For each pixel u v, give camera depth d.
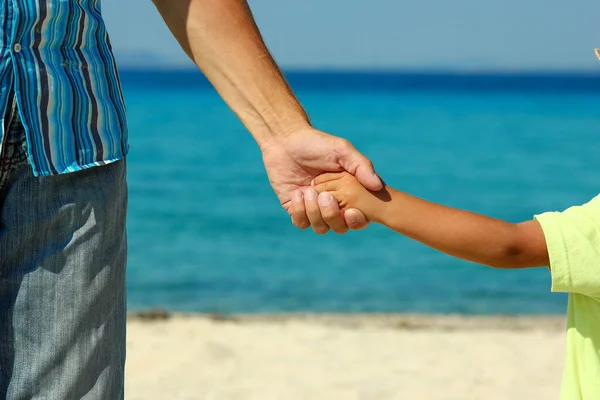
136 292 9.95
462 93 76.12
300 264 11.52
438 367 5.63
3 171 1.81
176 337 6.41
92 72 1.93
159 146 27.02
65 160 1.85
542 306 9.18
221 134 30.75
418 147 27.77
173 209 15.99
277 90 2.37
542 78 155.38
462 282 10.40
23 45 1.80
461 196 18.44
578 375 2.20
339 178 2.32
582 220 2.16
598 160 24.02
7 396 1.84
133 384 5.15
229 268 11.27
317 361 5.76
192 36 2.33
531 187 19.48
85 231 1.88
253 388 5.11
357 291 10.01
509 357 5.94
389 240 12.92
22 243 1.83
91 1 1.94
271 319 7.80
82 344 1.88
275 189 2.42
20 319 1.84
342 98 63.41
